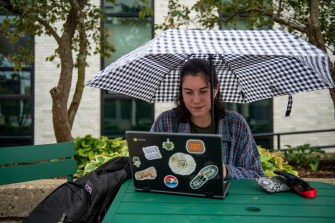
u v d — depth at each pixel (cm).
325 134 720
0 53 729
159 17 726
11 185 338
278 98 723
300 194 181
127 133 179
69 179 283
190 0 706
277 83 245
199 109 219
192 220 148
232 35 173
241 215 154
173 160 175
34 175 262
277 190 185
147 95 265
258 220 149
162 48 162
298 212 158
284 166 396
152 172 181
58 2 473
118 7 746
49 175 270
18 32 436
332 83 212
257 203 170
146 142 177
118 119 743
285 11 512
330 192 189
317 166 480
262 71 245
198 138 167
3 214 335
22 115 741
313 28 402
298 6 454
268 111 739
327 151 719
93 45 703
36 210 214
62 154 276
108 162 235
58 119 421
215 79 230
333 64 415
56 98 420
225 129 239
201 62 218
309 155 500
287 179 189
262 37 171
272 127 729
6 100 739
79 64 447
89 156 431
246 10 452
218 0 435
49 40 714
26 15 392
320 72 204
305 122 719
